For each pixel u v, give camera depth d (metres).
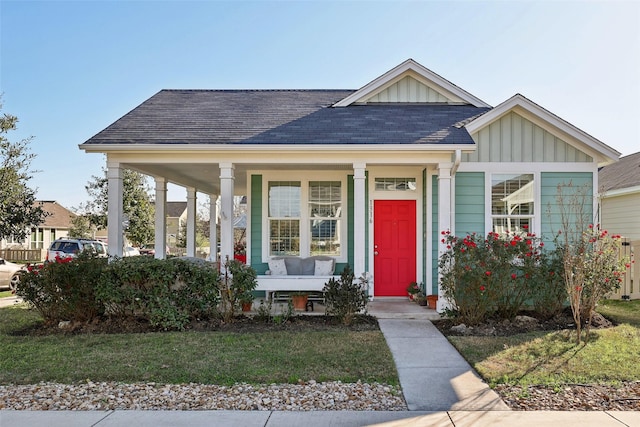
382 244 9.87
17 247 29.78
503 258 7.37
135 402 4.20
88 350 5.91
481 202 8.84
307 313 8.32
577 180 8.86
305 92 11.39
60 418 3.84
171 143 7.89
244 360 5.43
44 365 5.29
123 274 7.29
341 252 10.25
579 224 8.38
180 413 3.95
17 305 10.09
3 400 4.26
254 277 7.71
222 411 3.99
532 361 5.39
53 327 7.38
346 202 10.26
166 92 11.18
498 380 4.76
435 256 8.99
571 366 5.18
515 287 7.59
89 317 7.61
